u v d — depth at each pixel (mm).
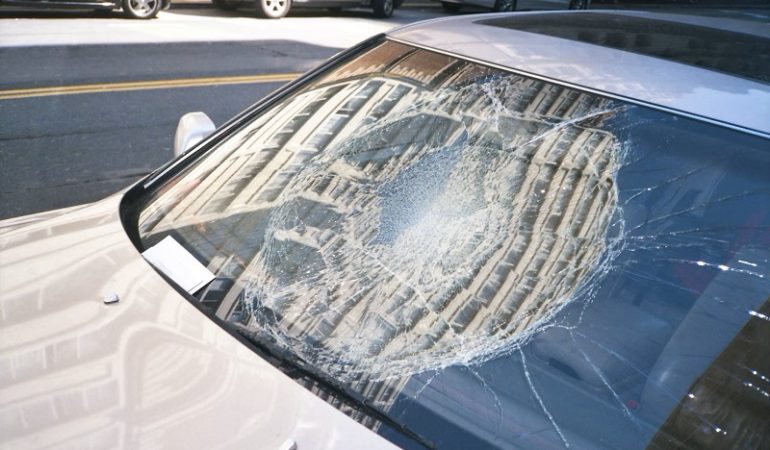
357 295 1658
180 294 1665
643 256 1558
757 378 1385
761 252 1494
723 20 2773
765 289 1463
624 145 1693
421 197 1814
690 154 1633
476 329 1552
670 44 2113
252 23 12156
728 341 1435
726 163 1600
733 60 1984
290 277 1719
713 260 1514
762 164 1580
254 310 1643
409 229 1761
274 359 1515
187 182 2064
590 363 1469
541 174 1743
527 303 1567
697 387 1404
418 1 18906
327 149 2023
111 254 1802
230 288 1703
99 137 6051
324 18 13742
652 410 1399
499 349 1515
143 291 1667
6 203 4734
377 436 1353
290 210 1884
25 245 1850
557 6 19078
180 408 1367
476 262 1657
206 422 1343
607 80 1837
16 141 5773
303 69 9086
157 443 1300
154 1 11312
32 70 7703
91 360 1465
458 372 1491
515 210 1710
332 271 1719
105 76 7793
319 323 1604
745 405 1369
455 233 1721
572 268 1590
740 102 1710
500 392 1455
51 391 1391
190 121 2436
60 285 1683
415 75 2080
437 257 1690
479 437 1389
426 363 1511
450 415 1422
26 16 10664
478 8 17188
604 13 2666
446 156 1869
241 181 2008
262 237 1828
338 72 2260
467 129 1890
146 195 2068
